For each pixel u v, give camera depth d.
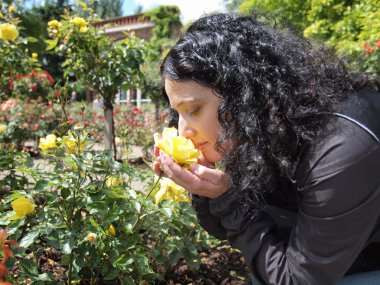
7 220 1.42
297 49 1.07
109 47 4.29
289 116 0.94
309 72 1.01
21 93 6.13
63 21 4.12
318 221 0.91
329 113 0.94
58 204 1.52
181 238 1.70
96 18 4.25
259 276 1.10
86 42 4.17
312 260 0.94
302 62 1.05
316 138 0.92
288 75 0.99
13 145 2.90
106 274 1.50
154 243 1.93
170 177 1.08
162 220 1.59
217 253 2.14
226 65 0.98
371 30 4.80
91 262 1.46
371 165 0.88
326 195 0.89
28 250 1.92
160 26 14.62
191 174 1.07
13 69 3.40
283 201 1.16
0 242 0.94
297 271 0.97
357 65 1.30
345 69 1.10
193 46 0.99
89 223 1.43
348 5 5.87
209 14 1.12
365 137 0.90
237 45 1.00
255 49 1.01
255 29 1.05
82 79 4.31
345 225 0.89
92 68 4.26
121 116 7.50
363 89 1.09
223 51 0.99
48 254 1.88
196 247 1.87
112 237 1.44
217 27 1.04
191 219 1.69
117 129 6.22
